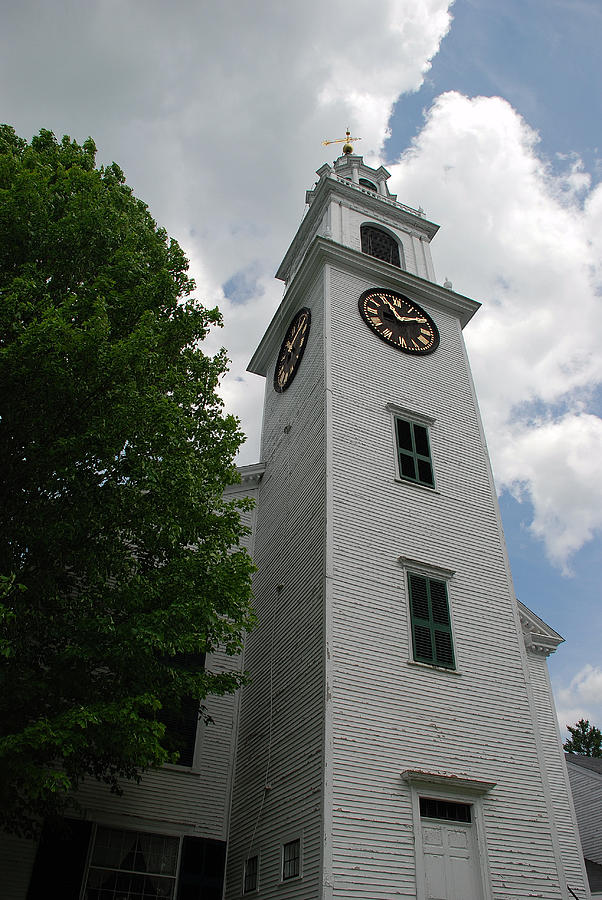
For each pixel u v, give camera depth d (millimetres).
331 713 12234
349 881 10617
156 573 10844
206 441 12922
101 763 10852
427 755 12570
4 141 14531
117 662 9844
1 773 8750
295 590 15406
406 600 14523
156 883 13438
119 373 10391
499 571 16297
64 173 13383
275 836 12555
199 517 11586
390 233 25484
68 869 12672
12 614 8219
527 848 12320
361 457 16547
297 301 22719
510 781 12992
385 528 15508
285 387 21438
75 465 10234
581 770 27484
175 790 14555
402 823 11578
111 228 13102
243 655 17031
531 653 19734
